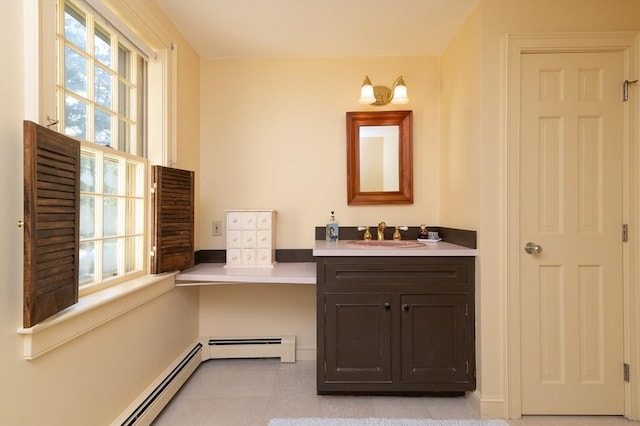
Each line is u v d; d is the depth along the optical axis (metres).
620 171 1.77
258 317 2.49
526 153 1.78
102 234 1.46
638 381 1.75
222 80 2.48
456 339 1.87
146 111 1.89
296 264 2.39
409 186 2.43
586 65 1.77
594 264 1.78
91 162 1.42
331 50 2.38
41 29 1.05
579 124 1.78
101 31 1.51
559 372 1.78
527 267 1.78
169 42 1.96
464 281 1.86
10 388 0.97
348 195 2.44
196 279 2.00
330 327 1.88
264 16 1.96
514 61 1.76
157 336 1.83
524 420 1.74
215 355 2.40
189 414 1.78
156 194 1.79
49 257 1.05
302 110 2.48
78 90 1.35
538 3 1.77
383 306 1.87
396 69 2.46
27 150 0.97
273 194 2.48
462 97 2.04
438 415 1.77
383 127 2.45
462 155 2.04
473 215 1.88
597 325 1.78
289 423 1.65
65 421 1.17
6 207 0.96
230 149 2.48
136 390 1.62
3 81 0.96
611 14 1.76
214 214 2.48
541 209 1.78
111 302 1.38
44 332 1.06
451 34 2.17
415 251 1.86
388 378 1.87
